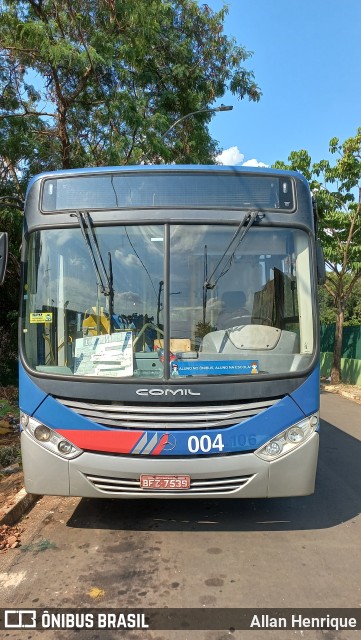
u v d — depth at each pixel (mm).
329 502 5383
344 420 11070
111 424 3955
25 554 4043
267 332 4191
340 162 16250
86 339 4184
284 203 4422
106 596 3420
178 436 3906
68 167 11891
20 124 11359
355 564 3910
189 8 13961
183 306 4164
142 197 4336
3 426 7918
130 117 11109
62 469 4023
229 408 3961
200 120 14664
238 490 4000
